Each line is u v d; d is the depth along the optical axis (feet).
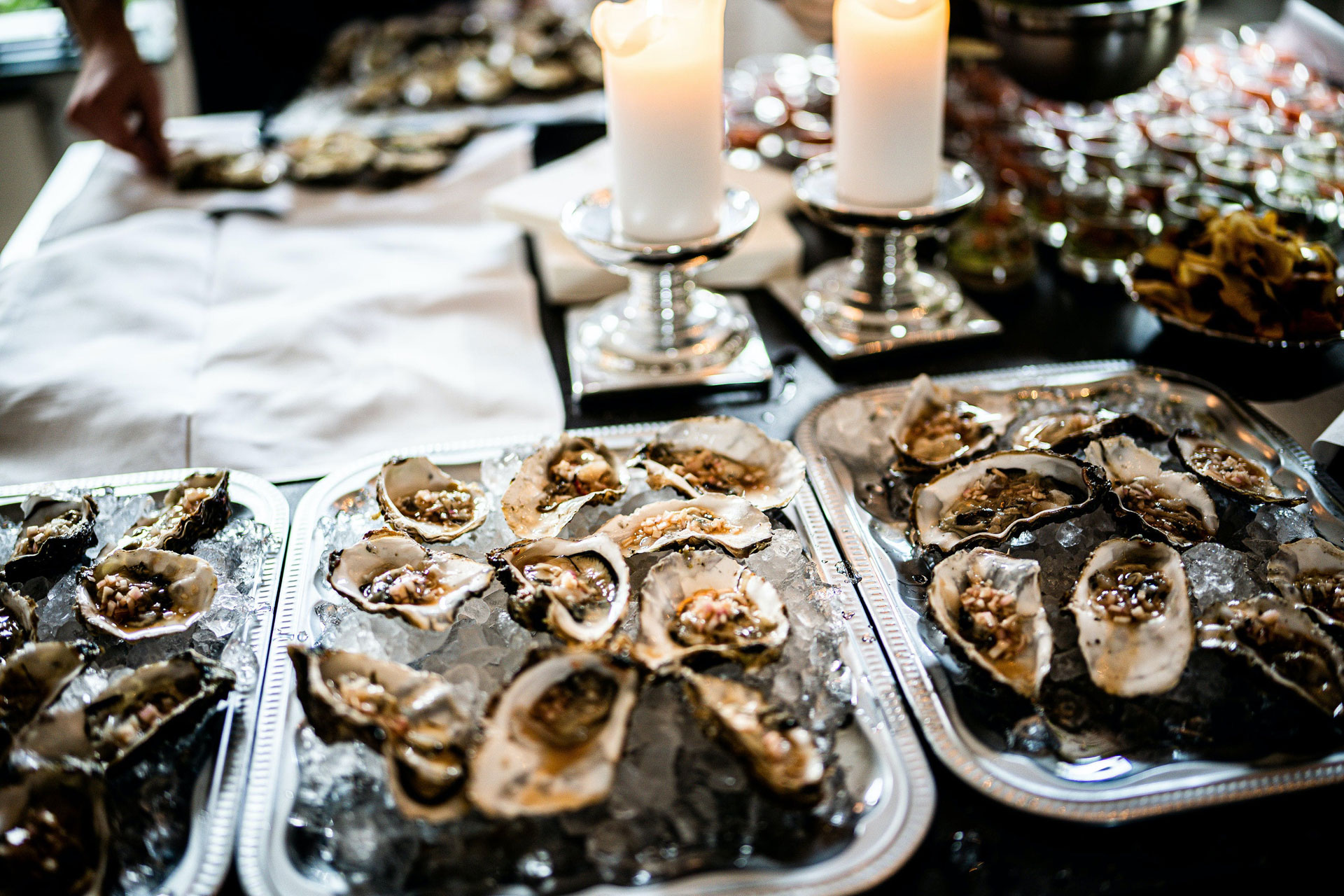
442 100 4.56
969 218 3.43
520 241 3.67
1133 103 3.97
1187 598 2.34
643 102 2.83
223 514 2.62
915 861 2.14
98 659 2.38
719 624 2.34
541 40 4.94
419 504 2.60
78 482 2.74
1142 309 3.26
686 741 2.25
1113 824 2.16
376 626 2.38
